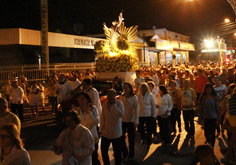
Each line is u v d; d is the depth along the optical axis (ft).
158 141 24.23
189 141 23.77
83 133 12.08
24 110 43.37
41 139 25.29
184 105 24.66
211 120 20.35
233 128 17.58
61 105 26.76
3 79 50.85
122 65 38.55
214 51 148.36
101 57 40.32
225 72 38.09
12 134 10.46
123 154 19.35
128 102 18.76
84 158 12.34
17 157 10.38
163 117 22.48
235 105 17.62
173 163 18.30
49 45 70.90
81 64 67.62
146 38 118.21
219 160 18.53
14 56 78.54
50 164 18.49
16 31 63.21
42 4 66.18
